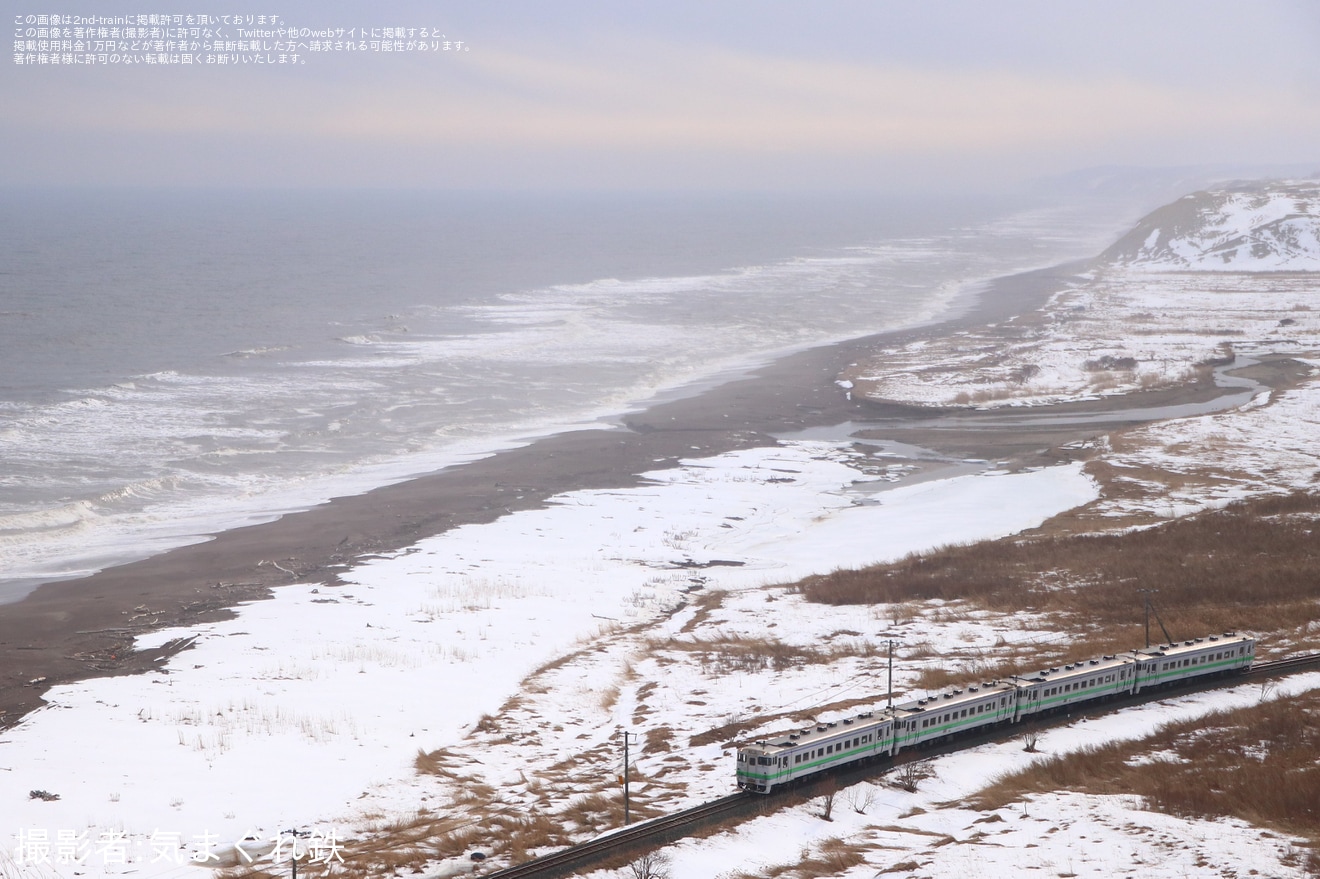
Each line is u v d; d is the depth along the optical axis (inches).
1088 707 1409.9
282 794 1173.7
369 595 1974.7
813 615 1921.8
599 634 1834.4
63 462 2751.0
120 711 1424.7
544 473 2824.8
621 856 995.9
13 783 1176.8
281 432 3142.2
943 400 3705.7
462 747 1347.2
